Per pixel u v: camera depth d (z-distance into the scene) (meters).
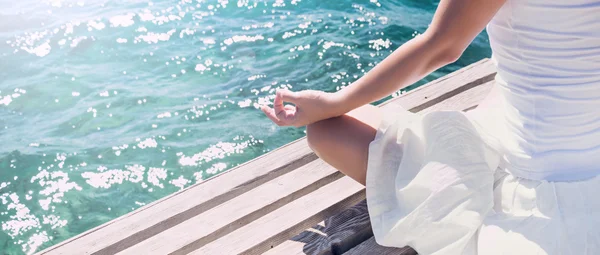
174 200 2.55
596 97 1.67
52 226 3.75
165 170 4.15
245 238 2.36
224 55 5.36
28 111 4.71
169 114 4.66
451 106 3.15
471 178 1.88
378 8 6.11
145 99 4.82
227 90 4.91
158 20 5.91
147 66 5.22
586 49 1.62
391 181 2.05
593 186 1.75
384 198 2.04
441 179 1.89
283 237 2.40
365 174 2.16
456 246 1.87
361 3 6.21
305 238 2.35
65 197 3.96
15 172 4.16
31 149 4.34
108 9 6.10
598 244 1.71
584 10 1.57
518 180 1.86
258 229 2.40
